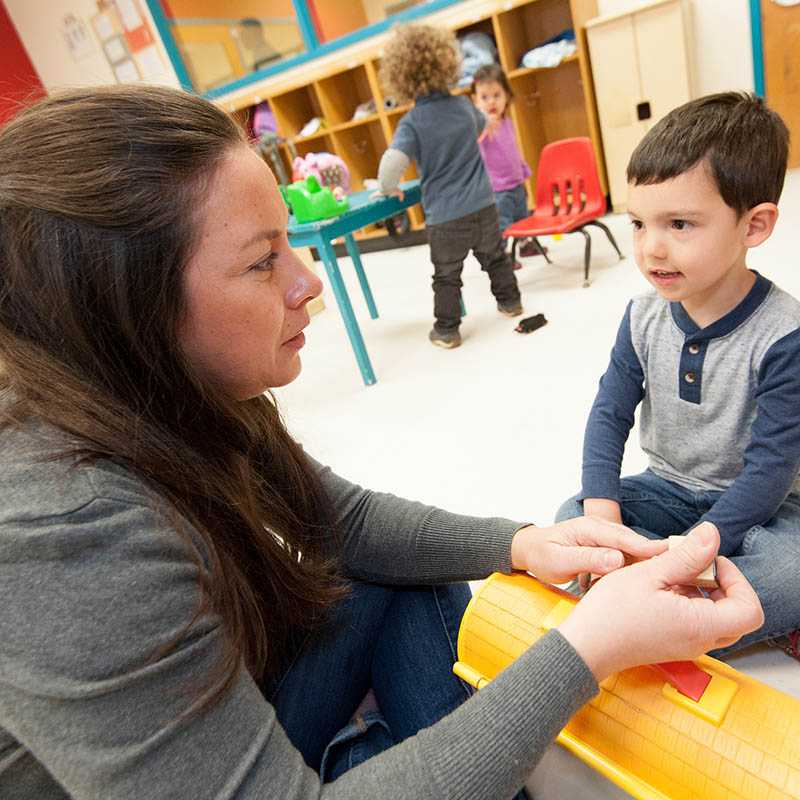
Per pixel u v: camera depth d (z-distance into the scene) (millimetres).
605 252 2842
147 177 400
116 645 378
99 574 381
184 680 404
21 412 424
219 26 4367
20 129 412
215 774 405
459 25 3365
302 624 685
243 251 449
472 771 436
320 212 2082
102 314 425
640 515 963
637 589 496
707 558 511
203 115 442
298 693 705
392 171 2154
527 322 2242
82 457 412
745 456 806
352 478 1646
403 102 2266
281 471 720
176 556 424
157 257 415
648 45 2867
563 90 3527
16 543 363
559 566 624
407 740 474
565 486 1369
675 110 814
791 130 2980
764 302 793
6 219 404
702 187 745
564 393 1758
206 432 517
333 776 658
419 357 2326
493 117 2926
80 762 376
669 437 938
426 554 748
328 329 2971
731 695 511
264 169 468
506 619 639
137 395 457
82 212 394
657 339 902
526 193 3363
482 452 1591
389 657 745
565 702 461
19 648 364
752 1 2793
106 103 417
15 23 4801
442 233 2209
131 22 4395
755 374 802
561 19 3369
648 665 549
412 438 1761
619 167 3217
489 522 736
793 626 777
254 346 493
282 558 631
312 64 4125
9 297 425
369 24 4066
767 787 459
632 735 530
